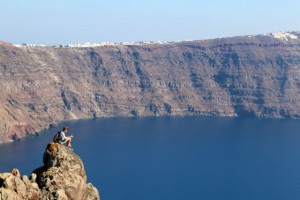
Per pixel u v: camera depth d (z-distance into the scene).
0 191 30.80
